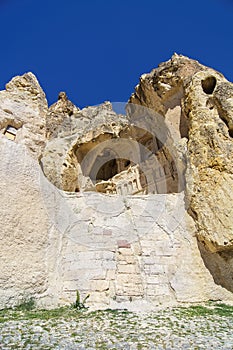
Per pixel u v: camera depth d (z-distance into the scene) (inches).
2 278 276.8
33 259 304.5
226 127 387.9
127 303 284.0
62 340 179.3
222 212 332.5
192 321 226.5
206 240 332.8
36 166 371.9
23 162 356.2
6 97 461.4
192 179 382.9
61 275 312.0
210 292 306.0
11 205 316.5
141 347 169.6
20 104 466.3
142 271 316.2
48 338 182.5
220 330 204.7
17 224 311.1
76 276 308.3
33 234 318.7
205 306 279.6
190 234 352.5
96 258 323.3
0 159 335.9
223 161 359.3
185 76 491.8
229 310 263.7
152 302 289.3
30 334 189.3
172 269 319.6
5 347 165.8
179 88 515.5
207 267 324.5
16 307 267.6
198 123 411.2
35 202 340.5
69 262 321.4
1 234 294.7
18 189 332.2
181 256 332.5
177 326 213.0
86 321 223.9
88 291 295.3
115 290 297.7
